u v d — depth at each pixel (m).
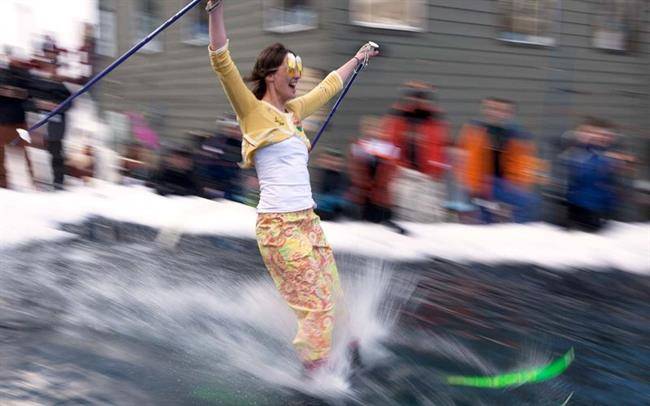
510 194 12.52
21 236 10.35
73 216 11.93
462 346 6.57
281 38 15.33
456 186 12.34
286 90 5.51
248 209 12.80
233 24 17.08
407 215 12.10
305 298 5.40
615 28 18.25
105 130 17.41
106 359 5.80
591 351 6.54
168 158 14.20
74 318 6.86
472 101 16.11
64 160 14.38
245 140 5.42
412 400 5.25
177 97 20.28
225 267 9.18
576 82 17.69
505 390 5.54
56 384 5.24
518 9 16.52
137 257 9.52
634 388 5.68
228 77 5.18
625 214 13.46
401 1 14.86
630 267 9.99
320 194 12.38
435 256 10.15
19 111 13.59
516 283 8.99
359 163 11.93
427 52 15.28
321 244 5.67
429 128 12.14
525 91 16.94
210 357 5.96
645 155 18.25
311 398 5.20
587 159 12.20
